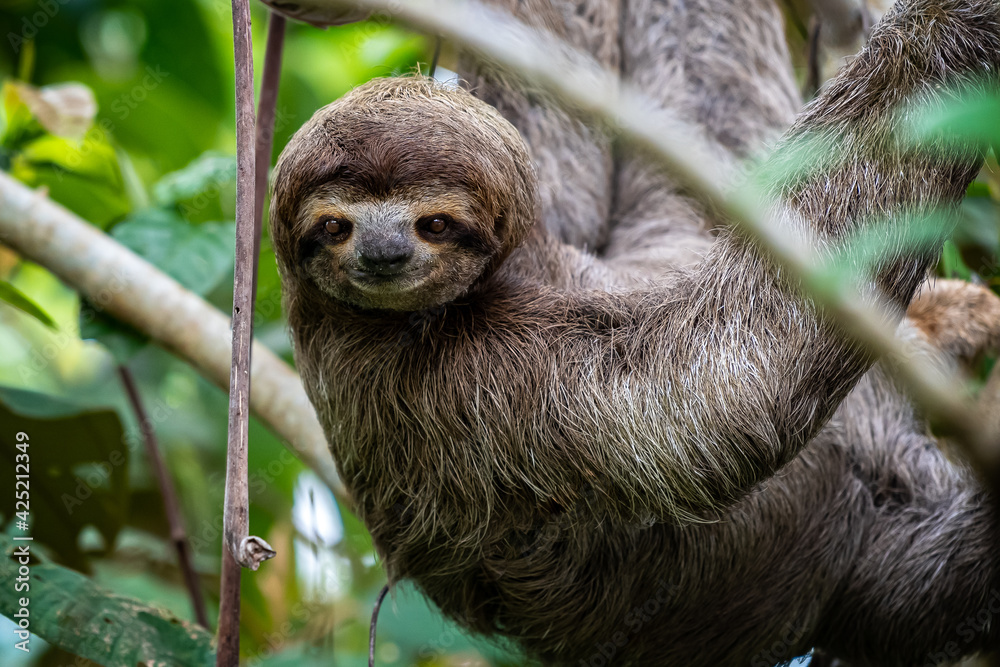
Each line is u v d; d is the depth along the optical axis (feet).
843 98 13.96
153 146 24.03
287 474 22.47
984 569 17.60
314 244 13.50
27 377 24.90
